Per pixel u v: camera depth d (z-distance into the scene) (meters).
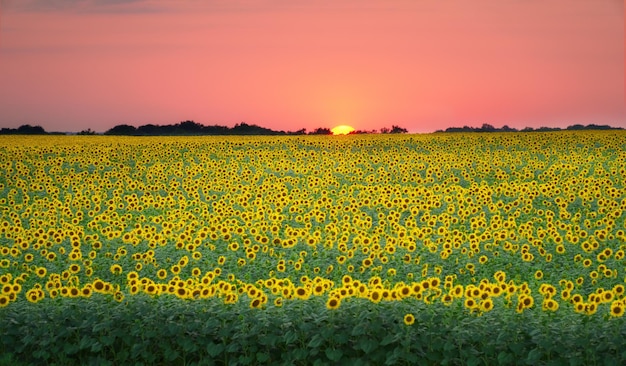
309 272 17.77
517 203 27.14
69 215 25.84
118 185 34.72
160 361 12.12
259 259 19.42
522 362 10.98
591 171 36.81
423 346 11.44
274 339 11.66
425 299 12.09
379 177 35.09
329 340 11.51
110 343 11.96
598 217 25.12
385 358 11.37
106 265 18.83
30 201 30.23
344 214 25.34
